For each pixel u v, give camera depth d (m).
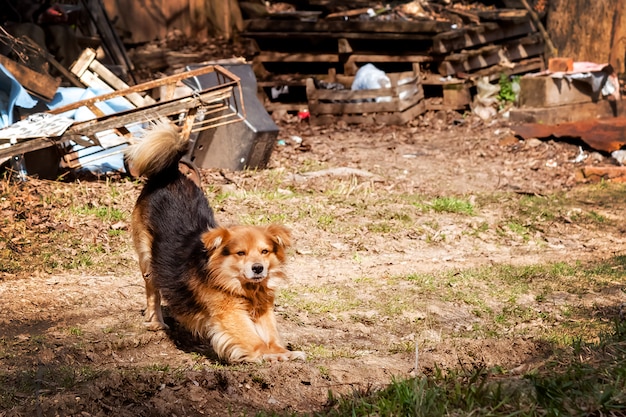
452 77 20.48
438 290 9.36
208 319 6.64
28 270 9.45
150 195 7.45
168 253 6.97
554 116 18.92
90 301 8.46
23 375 6.00
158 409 5.39
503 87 20.14
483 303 8.91
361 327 8.01
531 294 9.35
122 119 11.96
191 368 6.38
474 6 22.89
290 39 21.12
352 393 5.66
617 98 20.02
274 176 13.82
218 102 13.74
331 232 11.55
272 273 6.55
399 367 6.54
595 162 16.95
